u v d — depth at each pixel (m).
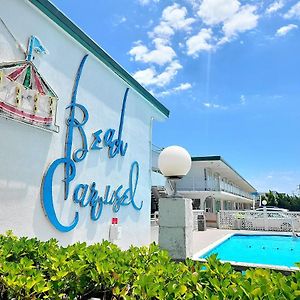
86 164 7.72
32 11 6.30
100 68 8.65
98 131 8.27
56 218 6.51
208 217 25.67
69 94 7.28
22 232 5.72
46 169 6.40
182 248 5.07
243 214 24.80
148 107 11.88
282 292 1.93
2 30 5.59
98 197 8.12
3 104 5.37
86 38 7.79
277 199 73.88
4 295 2.73
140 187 10.68
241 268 4.31
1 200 5.37
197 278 2.32
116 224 8.70
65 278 2.78
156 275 2.48
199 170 30.84
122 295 2.44
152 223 15.01
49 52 6.69
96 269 2.81
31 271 2.82
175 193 5.62
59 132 6.85
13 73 5.63
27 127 6.02
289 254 15.64
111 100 9.12
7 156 5.54
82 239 7.39
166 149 5.84
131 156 10.15
